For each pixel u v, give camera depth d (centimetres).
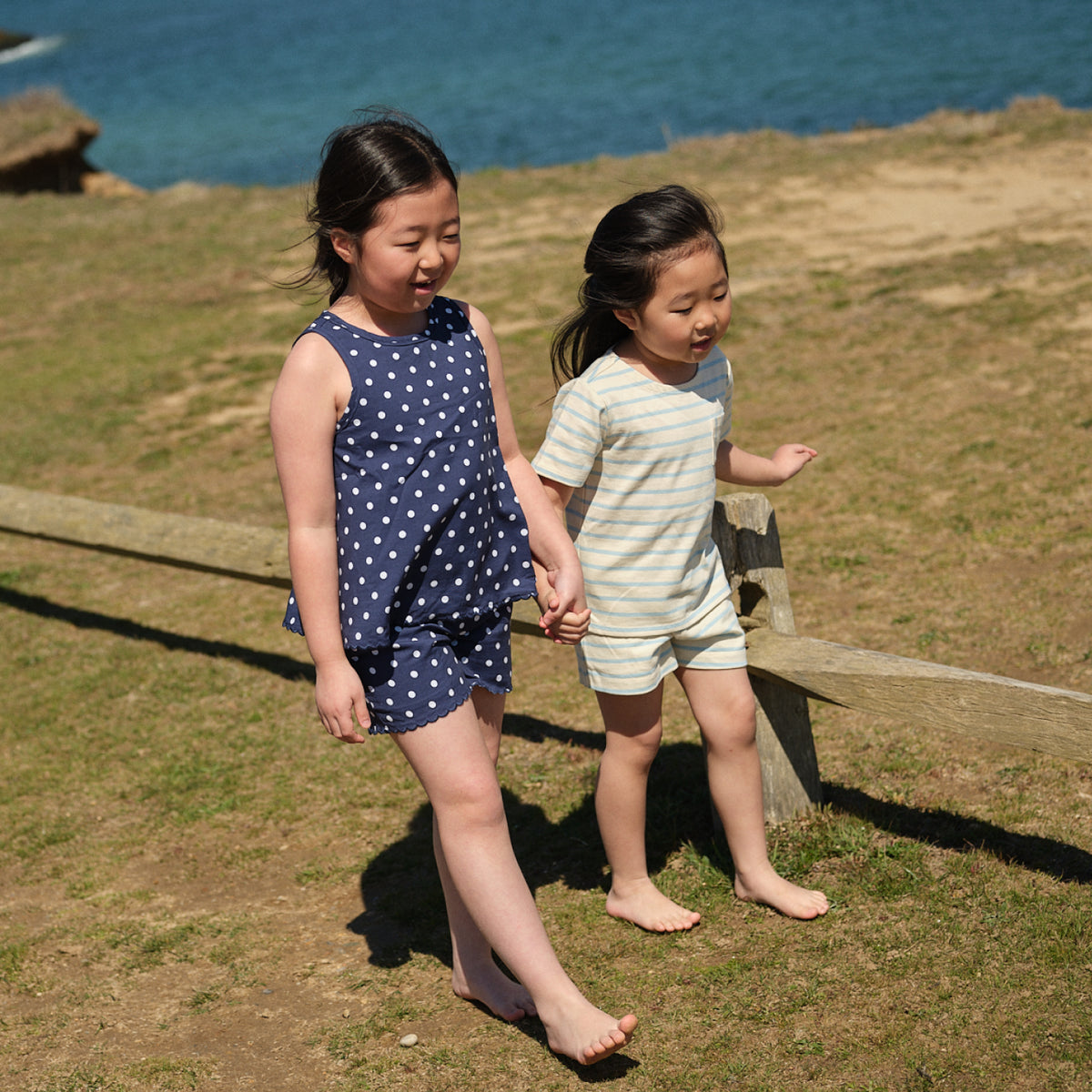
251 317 1170
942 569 492
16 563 662
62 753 443
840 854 312
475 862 245
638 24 5744
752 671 305
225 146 3709
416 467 235
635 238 252
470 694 247
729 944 284
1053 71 3123
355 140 227
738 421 729
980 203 1220
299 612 235
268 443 824
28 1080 270
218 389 963
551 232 1330
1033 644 416
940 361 783
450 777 241
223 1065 268
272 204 1709
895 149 1520
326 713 234
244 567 461
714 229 259
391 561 235
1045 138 1452
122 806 401
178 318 1195
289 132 3838
